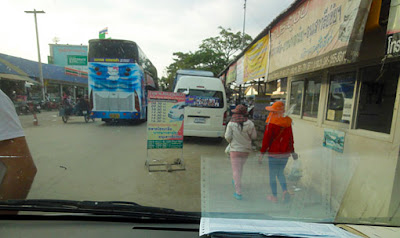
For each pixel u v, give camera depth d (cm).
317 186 236
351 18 205
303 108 401
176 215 160
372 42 231
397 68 226
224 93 668
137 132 853
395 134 206
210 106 657
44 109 1069
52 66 1218
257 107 605
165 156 500
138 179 361
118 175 377
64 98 1091
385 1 196
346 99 288
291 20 339
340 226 150
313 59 275
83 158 470
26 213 158
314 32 274
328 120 325
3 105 170
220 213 173
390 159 209
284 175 243
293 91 448
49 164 422
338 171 255
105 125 1055
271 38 430
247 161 259
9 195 173
